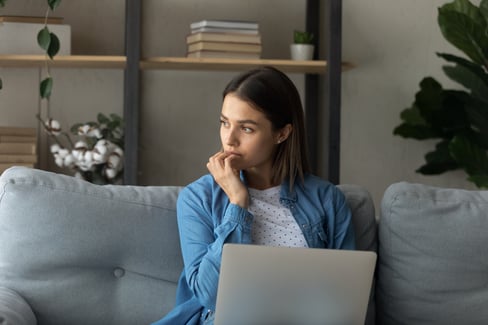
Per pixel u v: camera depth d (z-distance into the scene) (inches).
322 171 140.7
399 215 78.2
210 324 68.4
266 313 61.7
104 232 73.7
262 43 144.6
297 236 74.2
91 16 139.4
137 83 122.5
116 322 74.5
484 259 77.2
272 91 73.4
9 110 137.4
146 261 74.9
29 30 125.7
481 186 124.9
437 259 77.3
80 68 139.0
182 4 142.5
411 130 141.9
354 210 80.4
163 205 76.4
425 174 143.7
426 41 148.3
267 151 74.0
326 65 126.3
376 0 146.9
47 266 73.2
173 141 143.8
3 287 72.9
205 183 74.9
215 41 127.0
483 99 137.7
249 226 70.4
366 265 61.4
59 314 73.5
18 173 74.8
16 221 73.0
